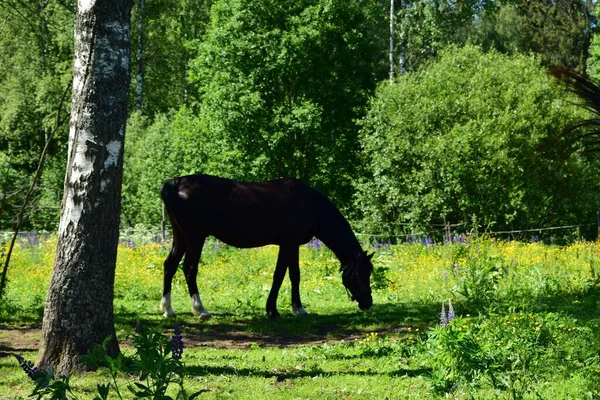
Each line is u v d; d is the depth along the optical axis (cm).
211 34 3119
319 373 772
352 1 3142
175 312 1273
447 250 1808
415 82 2784
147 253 1984
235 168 3019
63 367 707
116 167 732
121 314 1238
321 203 1239
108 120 725
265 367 803
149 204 3562
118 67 732
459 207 2561
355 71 3180
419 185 2567
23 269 1769
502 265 1447
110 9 729
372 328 1109
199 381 720
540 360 752
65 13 3528
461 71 2753
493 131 2520
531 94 2533
